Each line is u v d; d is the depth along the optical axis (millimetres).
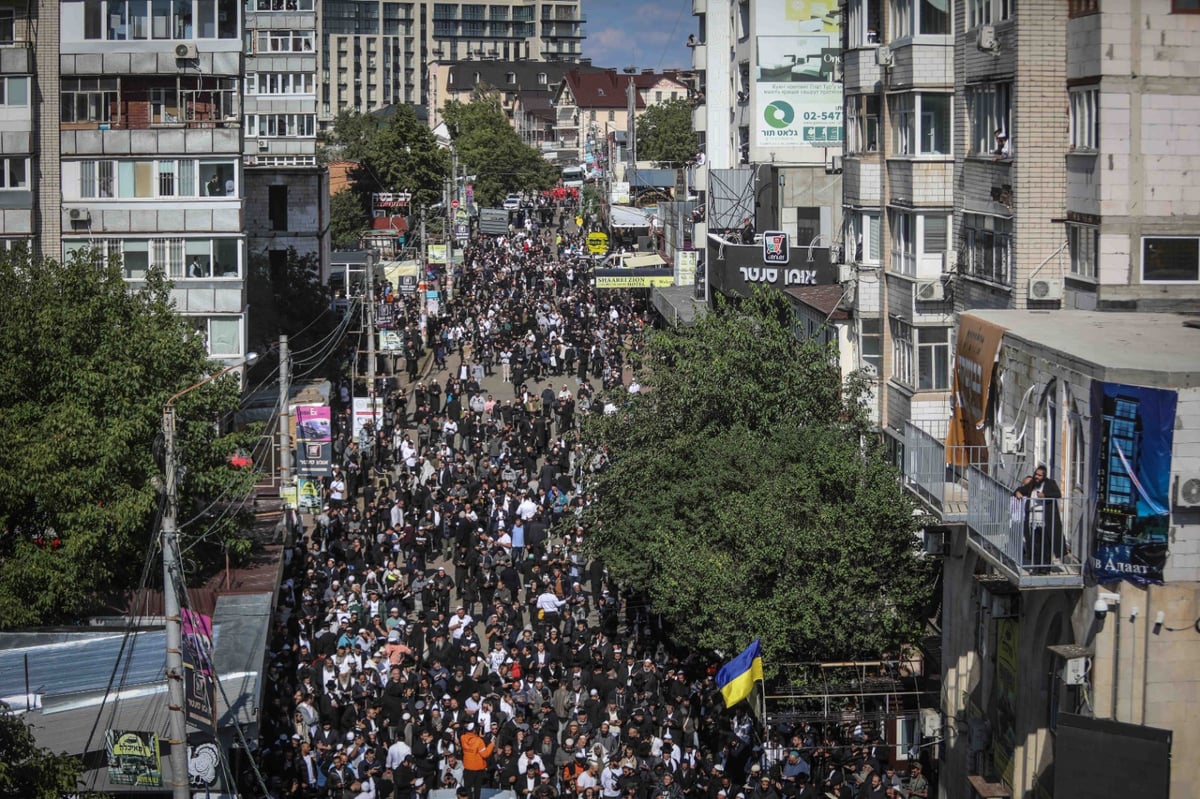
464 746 31469
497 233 136250
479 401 67000
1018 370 27703
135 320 36844
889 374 44750
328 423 48219
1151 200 32219
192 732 28562
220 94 56938
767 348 40719
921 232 42250
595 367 78625
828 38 78625
